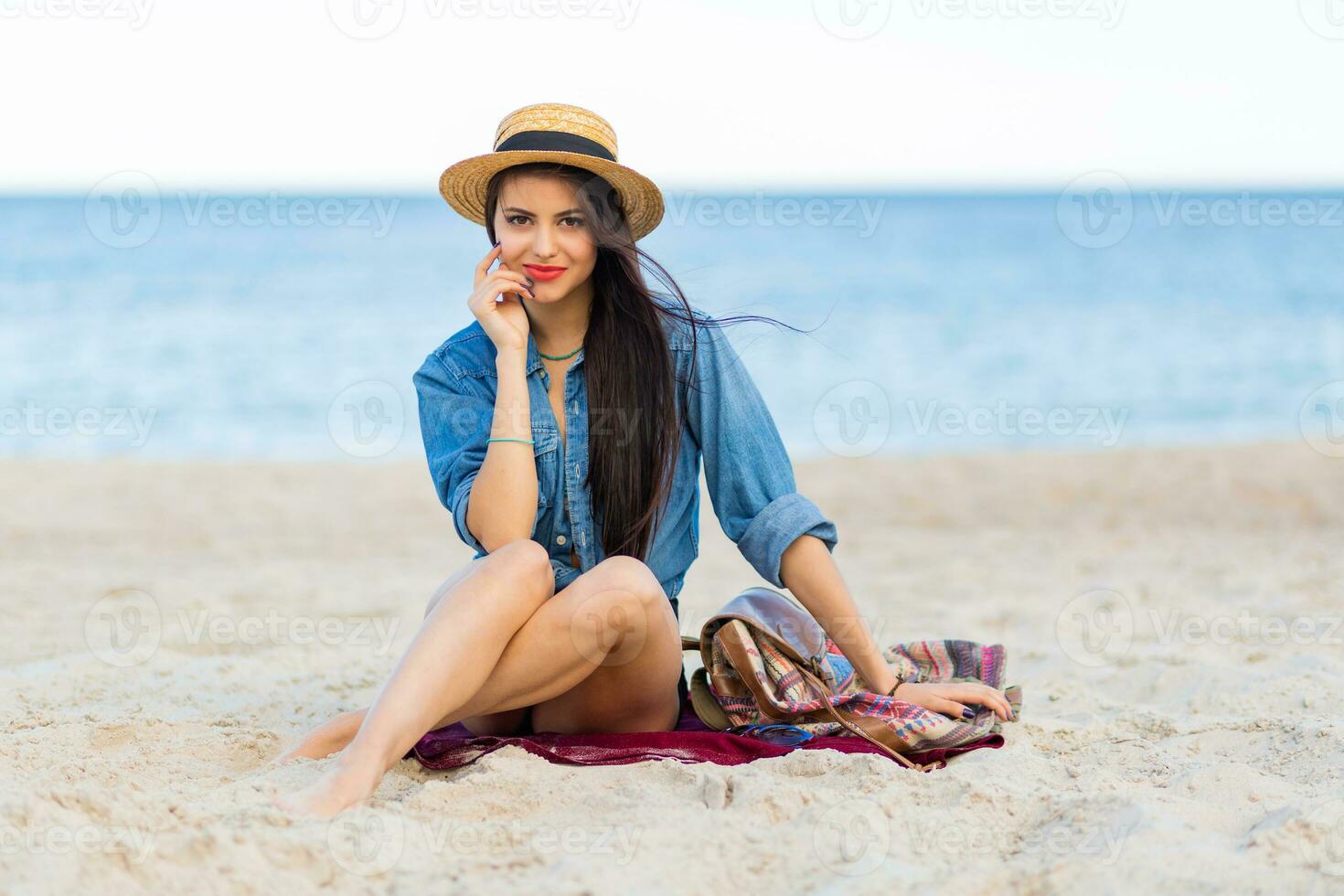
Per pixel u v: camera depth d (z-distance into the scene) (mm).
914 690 2568
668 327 2596
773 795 2014
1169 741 2629
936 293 26453
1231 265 32219
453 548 6312
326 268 30625
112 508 7223
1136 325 21156
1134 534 6480
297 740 2539
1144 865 1719
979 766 2342
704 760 2352
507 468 2398
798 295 25734
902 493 7867
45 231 43281
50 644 3891
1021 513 7172
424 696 2107
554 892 1656
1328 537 6254
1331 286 26922
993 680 2740
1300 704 2902
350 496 7910
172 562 5762
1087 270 31375
